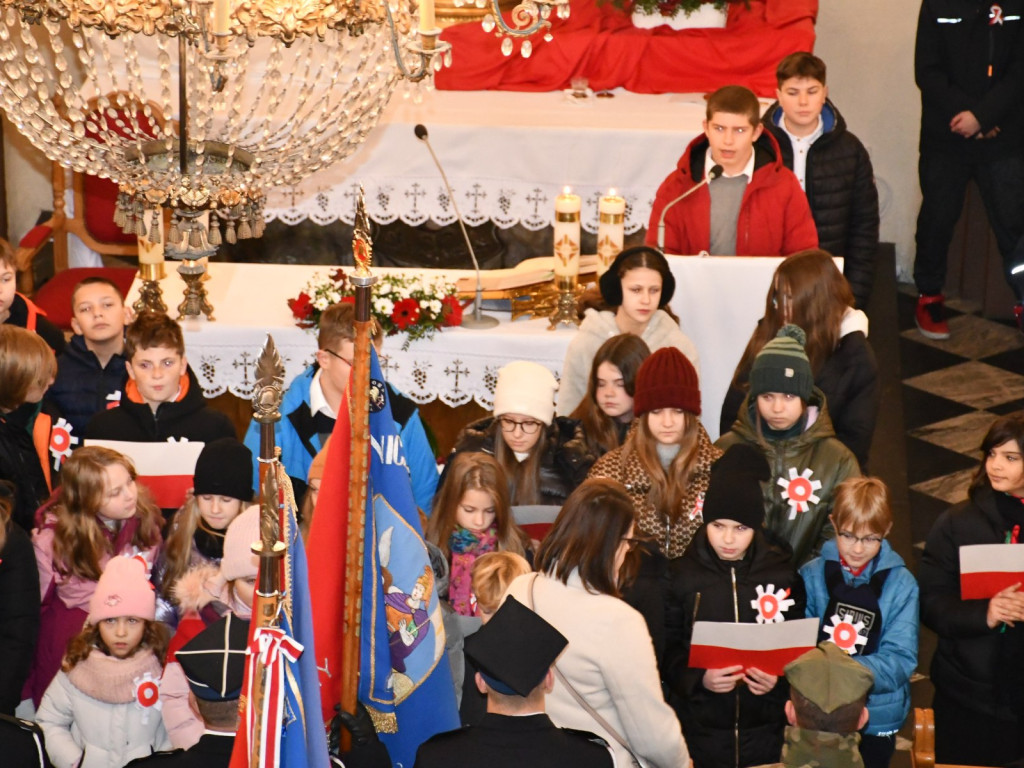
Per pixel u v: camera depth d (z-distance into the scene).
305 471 8.58
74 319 9.04
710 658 6.92
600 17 13.65
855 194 10.87
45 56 12.03
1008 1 13.19
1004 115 13.46
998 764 7.85
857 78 15.46
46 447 8.34
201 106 4.91
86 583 7.45
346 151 5.15
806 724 5.47
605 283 9.16
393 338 10.05
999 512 7.89
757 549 7.34
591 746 5.22
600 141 12.41
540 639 5.22
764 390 7.86
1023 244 12.02
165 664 6.84
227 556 6.56
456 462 7.49
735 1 13.45
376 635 5.70
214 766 5.28
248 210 5.02
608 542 6.05
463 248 13.01
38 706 7.62
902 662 7.30
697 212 10.24
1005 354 14.28
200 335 10.06
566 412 9.28
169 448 7.98
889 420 11.85
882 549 7.53
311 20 4.82
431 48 4.72
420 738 6.07
